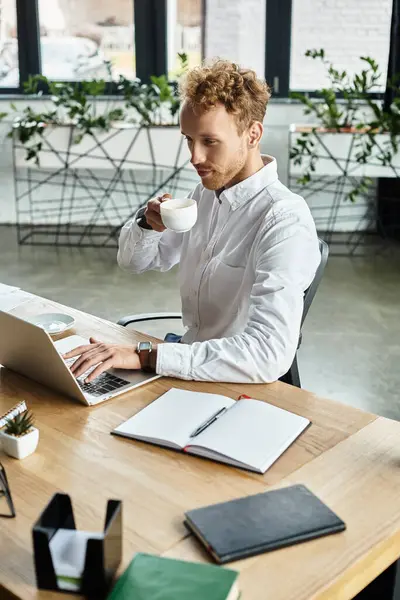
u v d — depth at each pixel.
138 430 1.41
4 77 5.91
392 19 5.30
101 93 5.77
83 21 5.74
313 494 1.20
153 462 1.33
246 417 1.44
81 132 5.18
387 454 1.35
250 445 1.35
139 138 5.16
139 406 1.53
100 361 1.63
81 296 4.49
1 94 5.94
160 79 5.14
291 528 1.12
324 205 5.82
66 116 5.75
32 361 1.57
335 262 5.18
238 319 1.92
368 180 5.19
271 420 1.43
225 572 1.00
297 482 1.26
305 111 5.22
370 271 4.98
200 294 1.99
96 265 5.16
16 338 1.52
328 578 1.04
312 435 1.41
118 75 5.84
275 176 1.88
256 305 1.68
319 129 5.10
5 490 1.22
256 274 1.76
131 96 5.38
